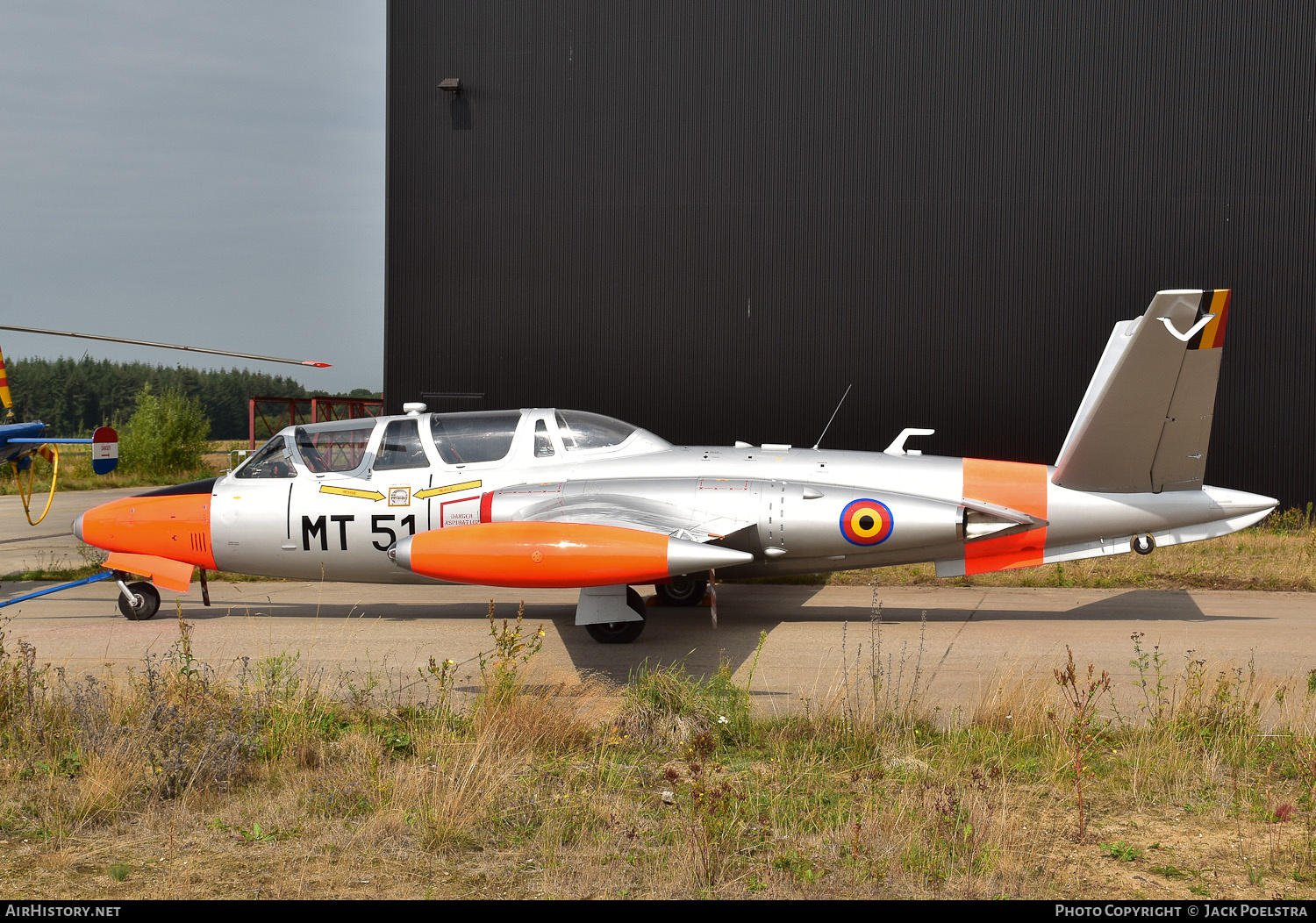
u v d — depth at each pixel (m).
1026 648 8.56
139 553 10.10
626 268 18.25
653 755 5.57
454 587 12.49
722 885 3.97
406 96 18.58
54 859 4.23
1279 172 16.92
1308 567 12.86
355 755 5.38
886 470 9.66
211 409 139.12
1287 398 17.00
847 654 8.41
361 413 28.67
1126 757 5.46
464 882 4.02
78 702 5.77
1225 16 17.00
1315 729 5.84
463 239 18.50
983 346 17.55
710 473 9.75
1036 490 9.38
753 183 18.00
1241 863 4.20
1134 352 8.58
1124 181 17.25
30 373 121.12
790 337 17.95
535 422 10.05
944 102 17.59
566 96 18.33
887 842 4.33
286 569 10.05
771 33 17.95
